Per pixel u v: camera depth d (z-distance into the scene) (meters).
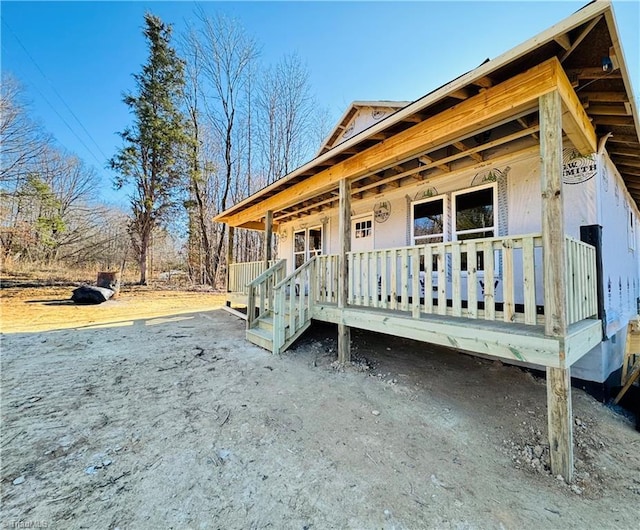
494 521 1.91
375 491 2.13
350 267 4.63
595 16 2.02
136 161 16.12
